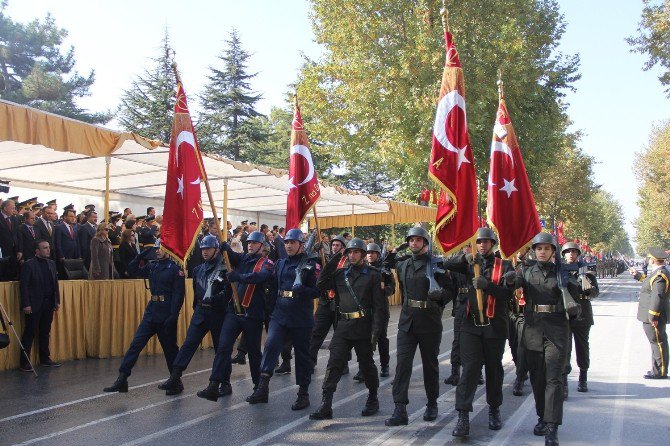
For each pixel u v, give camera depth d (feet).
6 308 31.60
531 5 94.99
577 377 32.60
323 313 30.35
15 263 35.01
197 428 22.02
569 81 102.12
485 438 21.33
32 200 42.60
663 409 25.62
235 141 139.74
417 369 34.35
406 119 84.12
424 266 23.09
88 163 44.68
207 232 44.50
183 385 29.17
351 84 91.35
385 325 31.73
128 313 37.27
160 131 130.00
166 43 136.77
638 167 190.70
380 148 90.53
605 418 24.17
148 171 48.57
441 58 81.15
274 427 22.26
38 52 136.46
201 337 27.73
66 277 36.65
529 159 95.61
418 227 23.39
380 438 21.08
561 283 20.71
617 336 48.70
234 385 29.68
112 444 20.07
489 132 89.66
